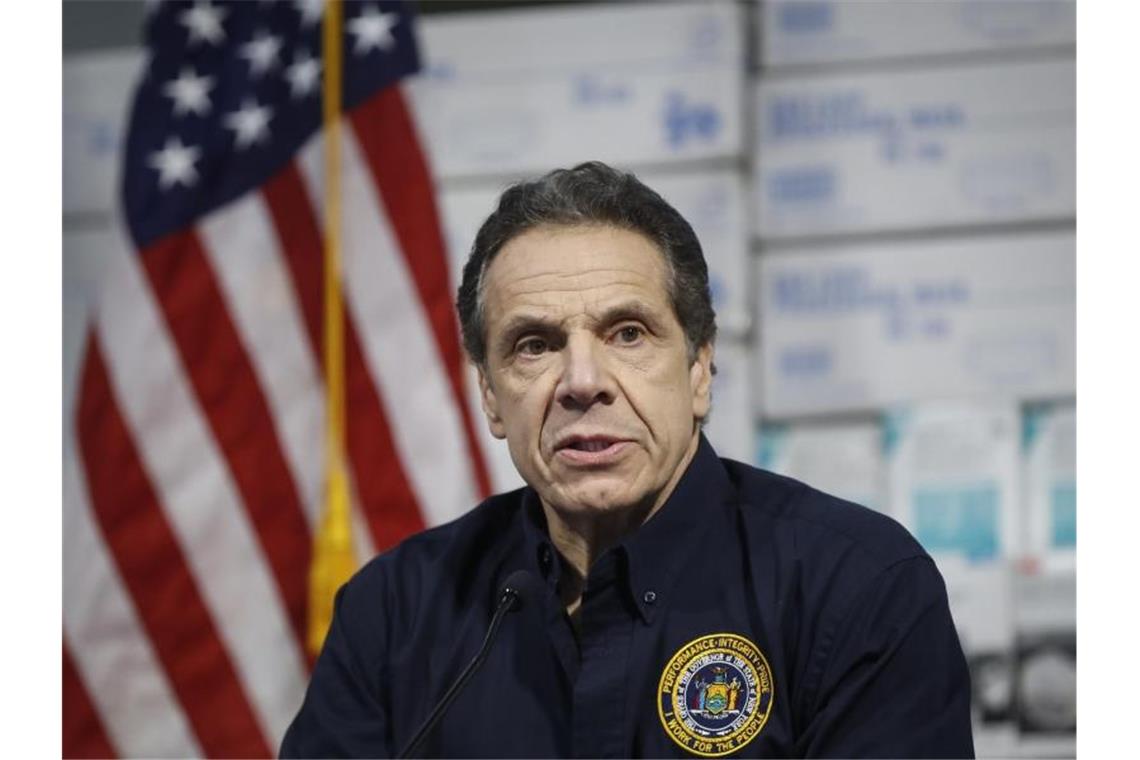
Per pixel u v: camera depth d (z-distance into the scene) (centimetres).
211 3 966
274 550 923
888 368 889
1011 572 873
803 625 462
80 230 952
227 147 948
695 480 491
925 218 893
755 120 907
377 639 509
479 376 494
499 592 461
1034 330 884
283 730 916
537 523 505
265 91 955
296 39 960
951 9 896
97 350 931
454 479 909
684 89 909
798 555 476
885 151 898
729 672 459
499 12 929
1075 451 873
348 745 493
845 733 442
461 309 490
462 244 933
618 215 460
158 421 929
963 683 450
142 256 934
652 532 478
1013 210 889
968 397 884
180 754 916
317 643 874
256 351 932
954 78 896
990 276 887
